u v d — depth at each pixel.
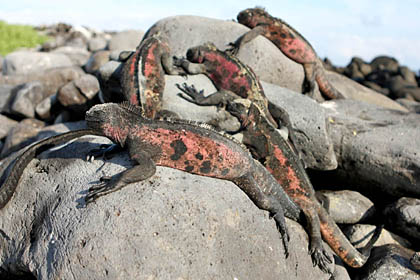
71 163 1.51
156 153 1.42
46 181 1.50
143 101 1.75
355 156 1.89
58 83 2.53
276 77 2.13
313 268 1.52
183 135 1.42
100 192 1.34
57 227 1.37
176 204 1.36
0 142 2.30
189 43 2.09
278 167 1.68
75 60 3.69
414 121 1.95
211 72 1.94
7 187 1.50
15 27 5.63
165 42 1.92
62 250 1.33
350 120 1.96
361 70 4.54
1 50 4.96
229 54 1.93
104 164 1.46
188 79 1.91
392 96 3.67
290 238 1.51
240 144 1.48
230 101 1.80
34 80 2.51
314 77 2.21
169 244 1.32
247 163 1.47
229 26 2.12
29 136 2.16
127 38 3.43
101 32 6.15
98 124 1.42
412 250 1.72
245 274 1.38
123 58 1.97
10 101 2.44
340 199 1.86
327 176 1.99
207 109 1.81
